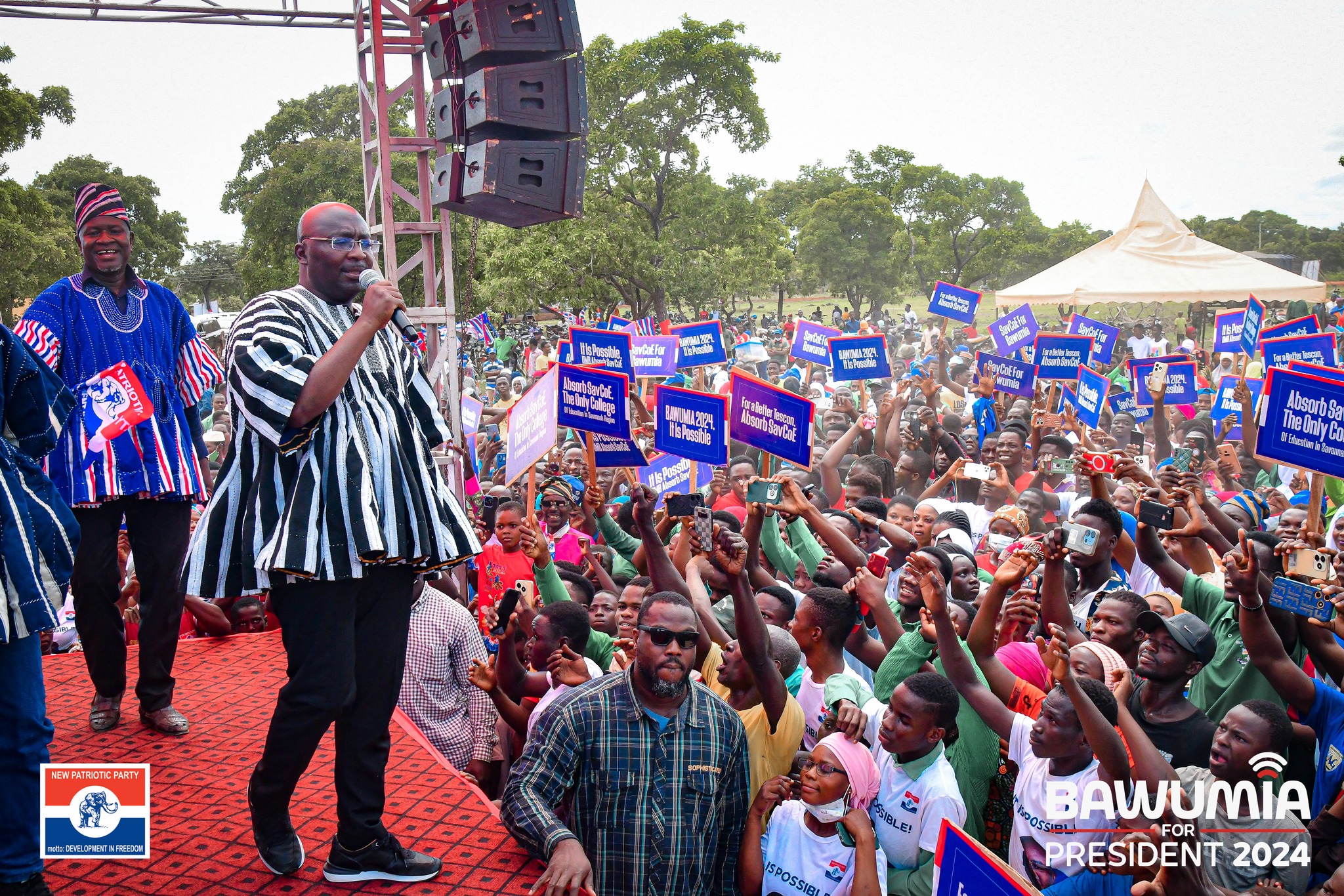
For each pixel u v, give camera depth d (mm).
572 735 3523
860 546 7094
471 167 7320
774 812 4176
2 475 2955
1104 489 6676
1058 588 5367
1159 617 4812
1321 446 5883
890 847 4172
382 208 7961
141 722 4590
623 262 34656
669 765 3525
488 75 7090
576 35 7379
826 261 57125
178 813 3822
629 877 3488
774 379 22375
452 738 5602
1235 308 45344
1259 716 4246
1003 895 3025
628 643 4977
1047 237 62906
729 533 4074
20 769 2965
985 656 4707
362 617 3379
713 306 51688
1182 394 13078
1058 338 12297
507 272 33406
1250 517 7555
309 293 3354
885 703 4812
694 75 34844
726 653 4527
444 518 3400
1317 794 4664
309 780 4199
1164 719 4883
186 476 4434
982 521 8758
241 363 3092
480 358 35312
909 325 45438
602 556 7590
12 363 3053
